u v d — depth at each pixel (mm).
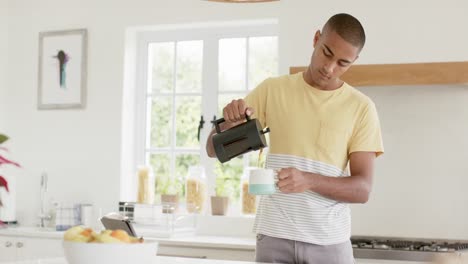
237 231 3957
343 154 2270
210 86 4309
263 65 4227
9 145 4594
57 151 4465
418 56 3635
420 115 3615
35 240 3947
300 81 2307
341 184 2096
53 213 4410
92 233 1566
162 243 3645
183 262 1925
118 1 4371
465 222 3512
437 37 3611
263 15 3980
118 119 4309
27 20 4617
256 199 3963
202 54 4348
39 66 4543
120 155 4289
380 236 3623
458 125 3551
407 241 3459
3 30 4621
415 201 3594
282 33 3898
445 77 3234
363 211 3666
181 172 4367
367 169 2230
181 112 4391
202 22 4160
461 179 3529
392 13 3684
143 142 4430
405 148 3627
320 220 2162
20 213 4516
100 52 4395
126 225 2094
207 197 4176
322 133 2227
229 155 2127
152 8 4285
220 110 4293
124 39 4340
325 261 2164
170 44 4441
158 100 4445
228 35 4281
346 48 2078
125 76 4344
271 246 2172
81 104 4402
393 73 3305
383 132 3666
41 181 4359
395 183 3627
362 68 3348
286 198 2178
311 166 2219
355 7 3750
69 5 4500
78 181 4383
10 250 4012
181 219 4043
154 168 4422
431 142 3590
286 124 2264
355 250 3150
